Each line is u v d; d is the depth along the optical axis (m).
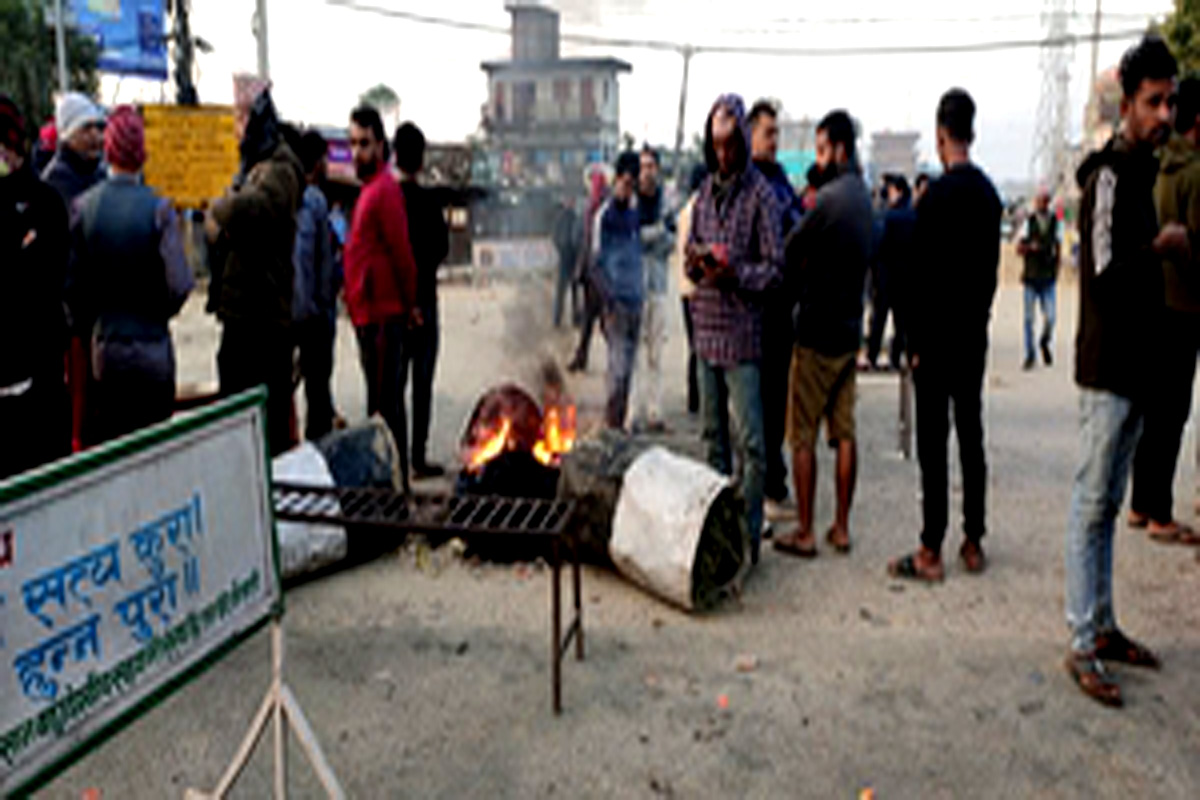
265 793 2.64
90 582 1.62
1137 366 3.09
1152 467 4.71
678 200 13.89
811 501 4.48
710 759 2.81
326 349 5.57
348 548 4.29
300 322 5.36
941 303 4.04
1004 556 4.50
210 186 13.66
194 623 1.88
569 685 3.25
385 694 3.19
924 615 3.84
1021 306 16.58
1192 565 4.35
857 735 2.95
